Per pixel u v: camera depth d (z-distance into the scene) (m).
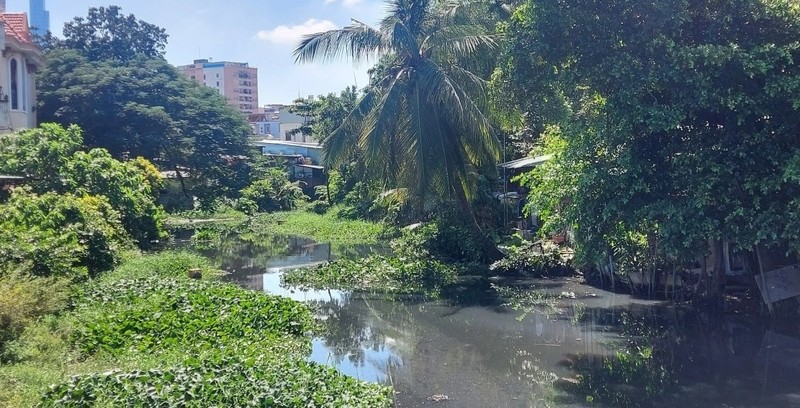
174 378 7.88
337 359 10.59
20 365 8.08
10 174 18.27
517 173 24.50
